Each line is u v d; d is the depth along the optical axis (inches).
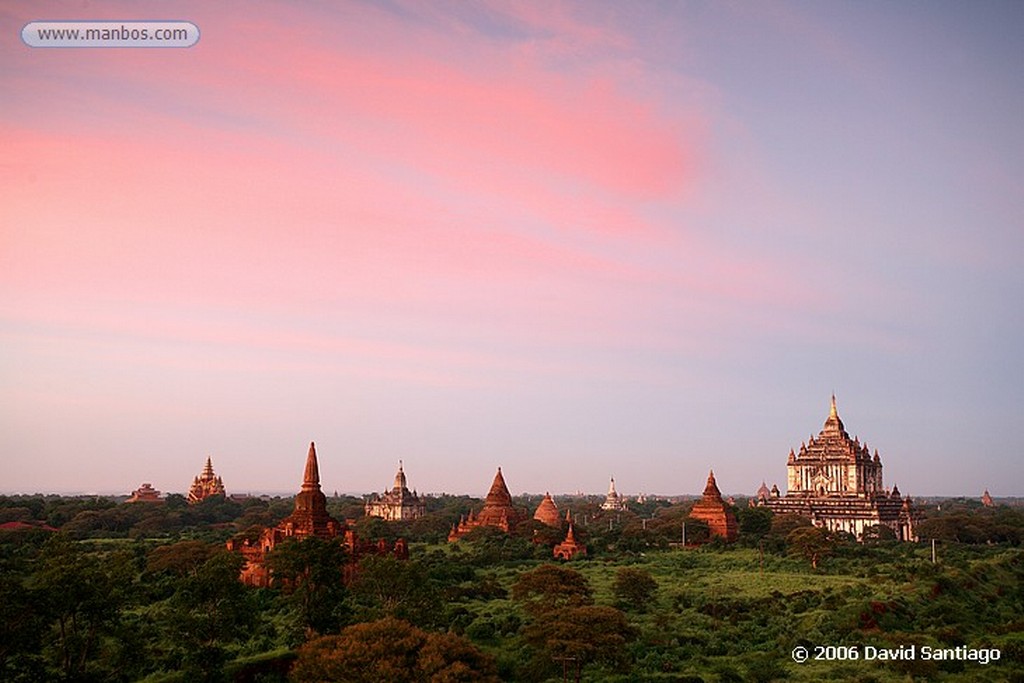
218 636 4126.5
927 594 5502.0
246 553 6225.4
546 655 3922.2
